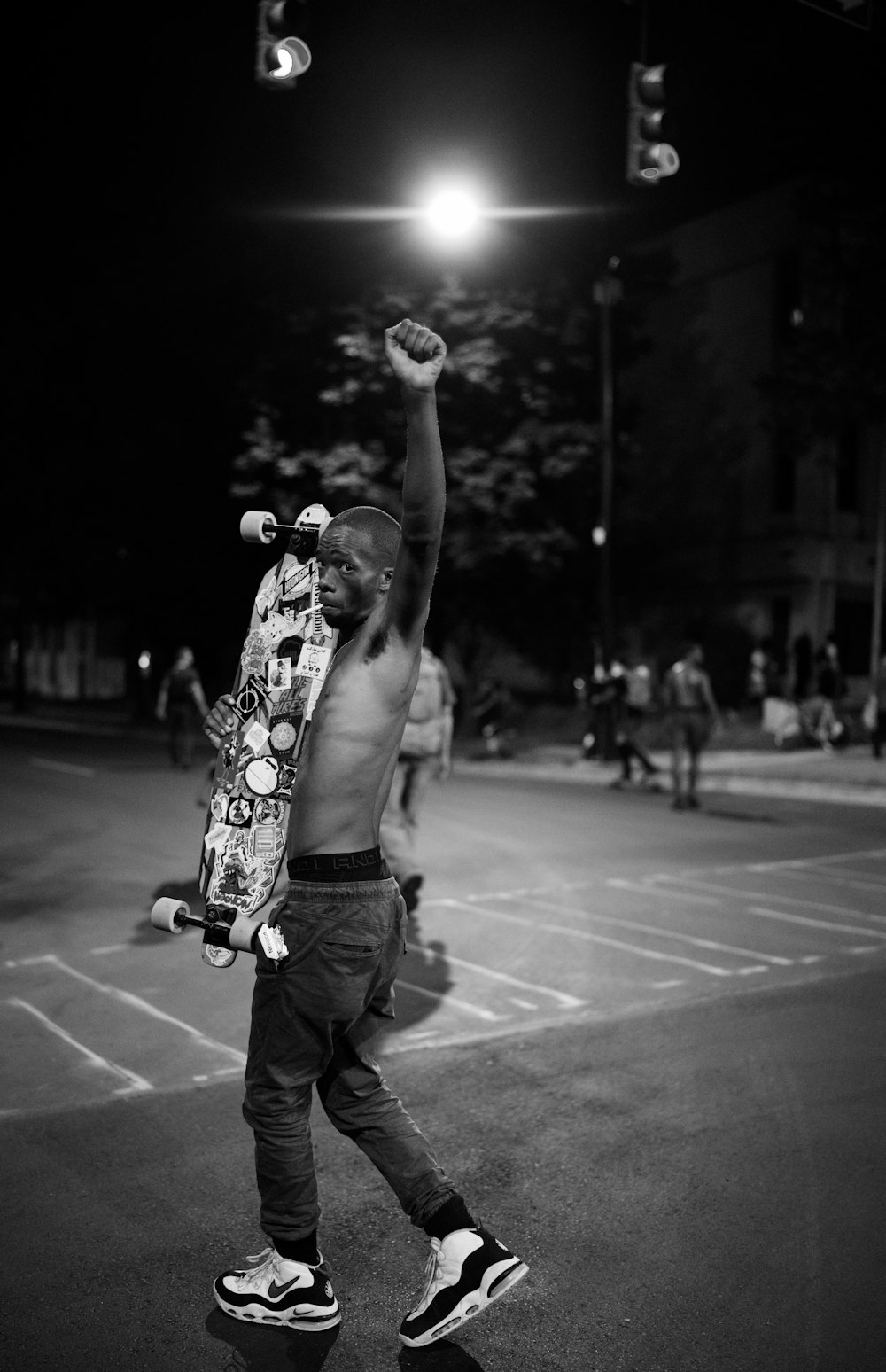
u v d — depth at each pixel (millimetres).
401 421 22938
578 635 29406
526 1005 6199
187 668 20000
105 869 10320
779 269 30125
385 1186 4148
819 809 14547
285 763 3244
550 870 10203
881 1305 3346
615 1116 4699
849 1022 5895
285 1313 3230
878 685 19938
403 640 3166
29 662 60250
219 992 6500
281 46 9008
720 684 30609
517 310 22609
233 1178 4168
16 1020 5980
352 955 3107
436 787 17297
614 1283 3469
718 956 7199
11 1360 3098
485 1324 3275
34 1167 4250
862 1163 4250
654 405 33281
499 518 23578
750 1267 3553
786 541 29938
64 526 35406
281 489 25203
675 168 10281
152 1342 3193
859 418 21828
